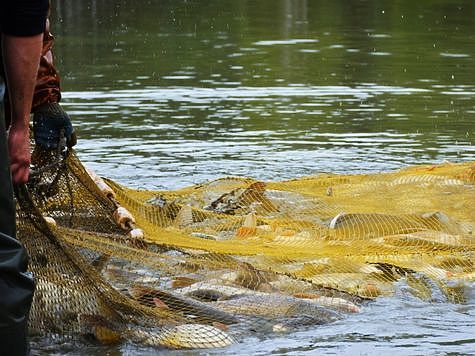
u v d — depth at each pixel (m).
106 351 11.09
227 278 12.55
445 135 23.38
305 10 55.62
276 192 16.69
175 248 13.40
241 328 11.62
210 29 46.28
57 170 13.95
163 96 28.47
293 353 10.91
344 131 23.77
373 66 34.59
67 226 14.19
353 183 17.48
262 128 24.14
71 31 45.75
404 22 49.38
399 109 26.62
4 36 10.35
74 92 28.97
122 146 22.11
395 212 15.92
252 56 37.19
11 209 9.12
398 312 12.22
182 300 11.97
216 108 26.80
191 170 19.98
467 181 17.16
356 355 10.86
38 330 11.50
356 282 12.98
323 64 35.06
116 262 12.52
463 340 11.31
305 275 13.14
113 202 14.47
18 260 8.98
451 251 14.16
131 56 37.09
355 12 54.50
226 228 15.34
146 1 61.38
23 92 10.60
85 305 11.50
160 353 11.00
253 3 59.75
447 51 38.41
